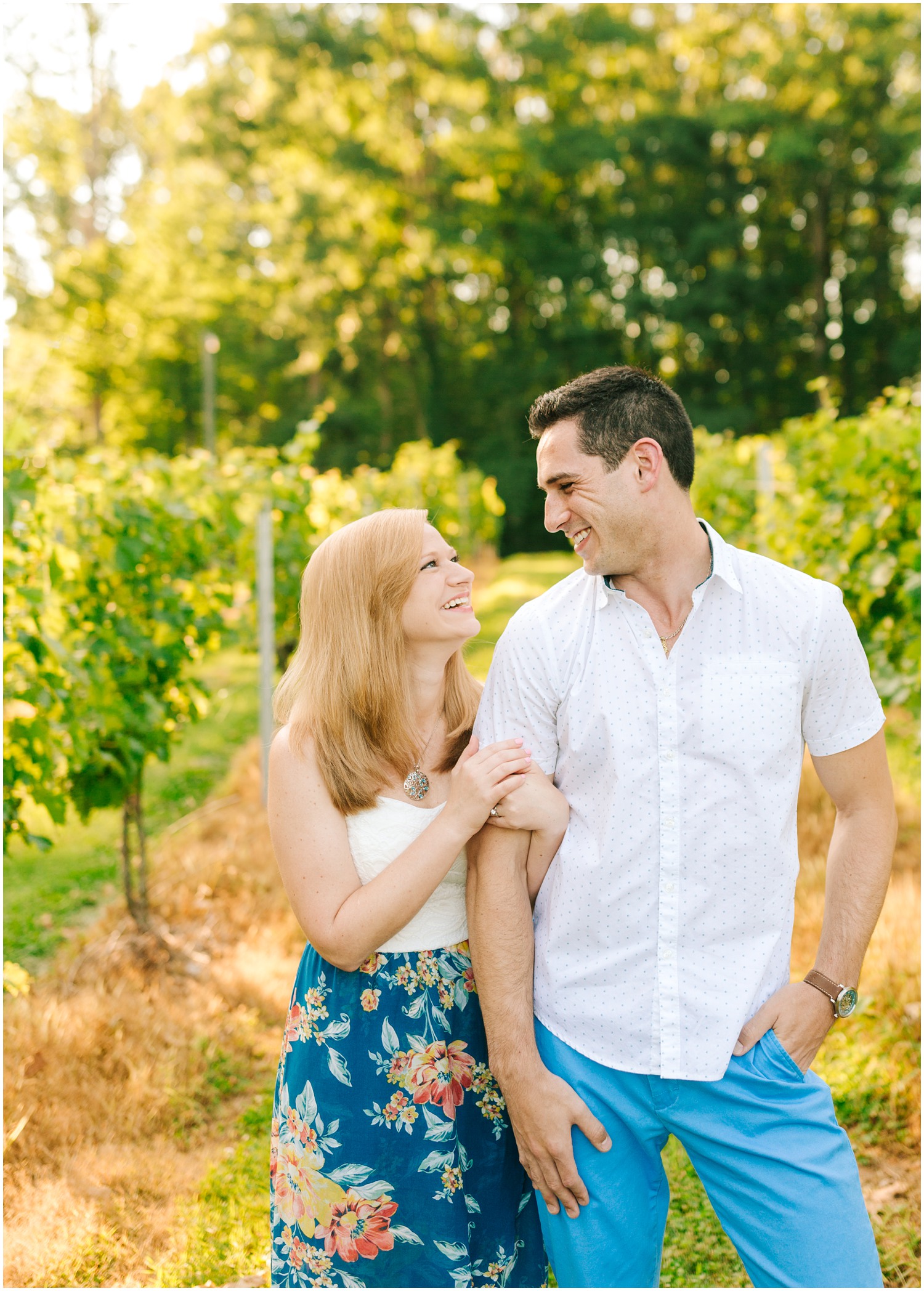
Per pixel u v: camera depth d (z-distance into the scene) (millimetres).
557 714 1717
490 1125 1768
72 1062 3092
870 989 3176
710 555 1686
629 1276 1696
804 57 24891
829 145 24844
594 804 1692
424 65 25516
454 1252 1679
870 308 26391
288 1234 1740
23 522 3320
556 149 25125
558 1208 1688
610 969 1673
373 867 1729
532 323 27688
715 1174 1681
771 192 26672
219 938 4086
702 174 26781
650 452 1615
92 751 3729
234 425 27578
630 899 1656
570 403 1637
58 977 3801
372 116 26219
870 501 4543
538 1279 1876
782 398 26609
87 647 3770
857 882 1722
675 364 26906
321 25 25984
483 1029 1781
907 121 23938
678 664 1651
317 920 1676
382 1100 1685
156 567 4047
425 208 25688
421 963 1733
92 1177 2629
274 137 26859
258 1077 3164
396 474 12367
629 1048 1668
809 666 1663
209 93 26938
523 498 26156
